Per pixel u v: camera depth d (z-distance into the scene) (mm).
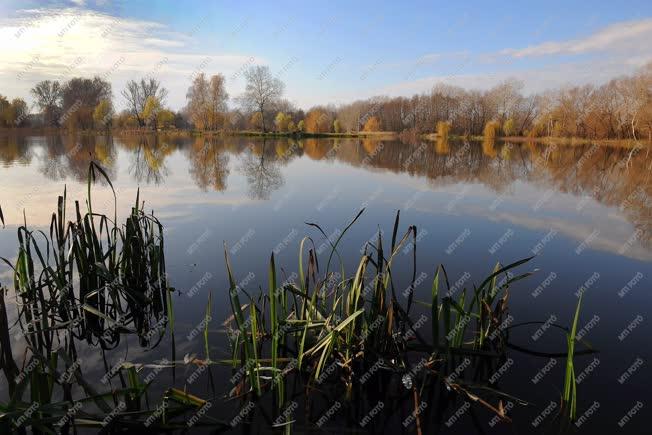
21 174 19000
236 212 12250
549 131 59656
